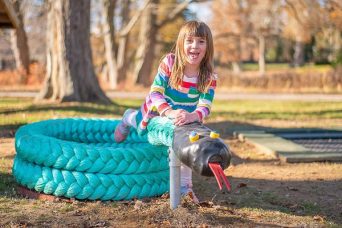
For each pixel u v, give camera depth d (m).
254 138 8.99
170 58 4.40
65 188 4.47
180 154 3.65
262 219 4.14
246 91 31.12
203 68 4.36
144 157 4.68
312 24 30.11
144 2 33.12
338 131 10.09
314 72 32.31
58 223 3.87
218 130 10.56
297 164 7.00
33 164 4.74
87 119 6.48
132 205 4.42
